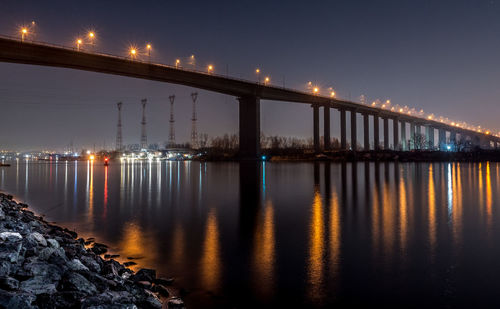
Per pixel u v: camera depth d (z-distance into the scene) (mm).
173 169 83750
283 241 13703
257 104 133250
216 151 188500
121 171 75875
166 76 107875
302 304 8195
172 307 7965
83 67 91812
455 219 17844
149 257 11883
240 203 24703
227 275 10086
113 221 18359
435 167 77750
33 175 62219
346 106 176625
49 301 6910
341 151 139375
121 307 6957
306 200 25656
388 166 84062
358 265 10734
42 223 16562
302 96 152750
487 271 10039
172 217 19375
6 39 76562
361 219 18062
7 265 7691
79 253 10812
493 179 43906
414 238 13922
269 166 90312
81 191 34000
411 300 8273
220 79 120500
